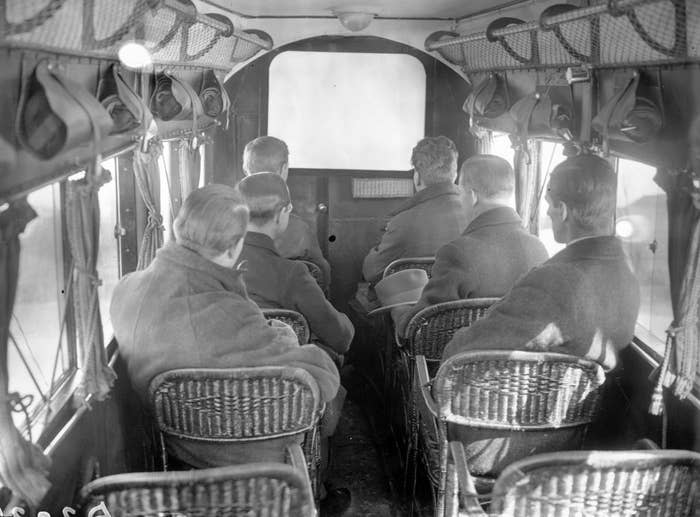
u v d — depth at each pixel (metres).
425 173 4.80
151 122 3.24
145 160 3.55
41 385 2.62
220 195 2.78
